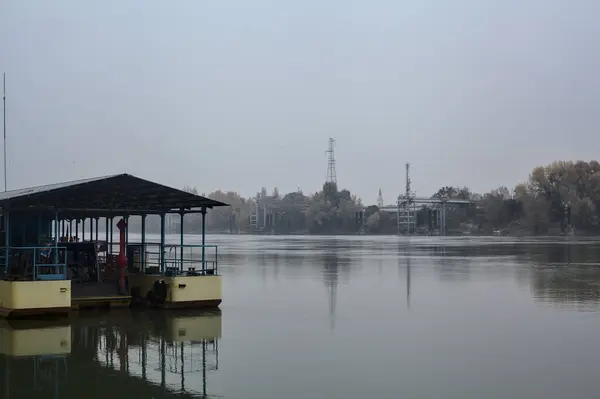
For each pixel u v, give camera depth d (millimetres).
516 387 14047
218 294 26812
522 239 132250
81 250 28281
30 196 23062
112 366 15914
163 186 24391
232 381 14453
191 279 26281
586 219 151375
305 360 16531
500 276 41281
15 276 23906
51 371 15383
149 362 16312
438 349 17969
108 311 25422
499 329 21188
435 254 70938
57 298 23328
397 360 16547
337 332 20672
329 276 42031
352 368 15711
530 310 25641
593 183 153000
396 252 77000
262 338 19594
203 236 27797
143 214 30000
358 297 30172
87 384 14195
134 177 23703
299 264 54500
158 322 22609
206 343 18812
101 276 28312
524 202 160750
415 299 29344
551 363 16281
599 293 31484
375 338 19609
